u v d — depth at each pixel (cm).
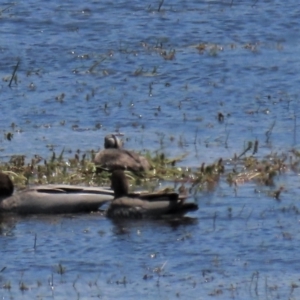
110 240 2550
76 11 4981
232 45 4550
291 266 2402
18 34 4672
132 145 3344
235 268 2394
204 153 3253
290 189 2897
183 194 2797
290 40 4656
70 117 3653
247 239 2542
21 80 4066
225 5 5109
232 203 2786
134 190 2927
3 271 2388
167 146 3328
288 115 3672
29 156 3212
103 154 3081
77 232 2611
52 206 2759
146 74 4141
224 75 4141
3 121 3603
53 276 2359
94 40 4603
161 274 2364
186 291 2278
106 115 3672
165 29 4756
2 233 2619
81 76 4128
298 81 4072
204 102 3831
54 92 3925
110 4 5100
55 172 3050
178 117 3650
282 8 5062
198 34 4706
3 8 5012
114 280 2336
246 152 3262
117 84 4025
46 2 5119
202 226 2628
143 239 2552
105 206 2816
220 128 3525
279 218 2672
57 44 4541
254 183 2961
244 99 3869
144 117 3653
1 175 2794
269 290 2283
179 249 2491
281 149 3294
